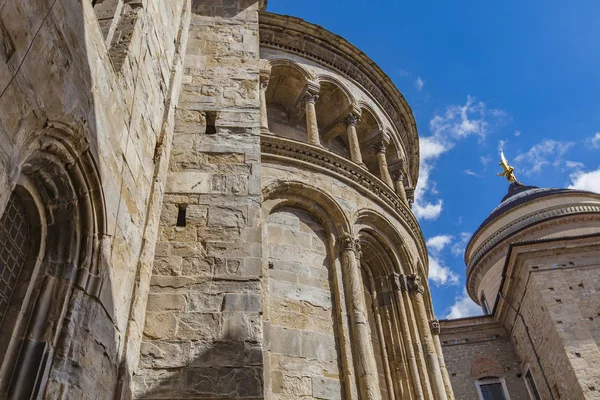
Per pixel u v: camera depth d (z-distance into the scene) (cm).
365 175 1891
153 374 934
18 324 688
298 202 1700
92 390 752
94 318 788
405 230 1964
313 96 2073
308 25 2203
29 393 649
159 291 1054
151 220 1093
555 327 2956
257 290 1077
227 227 1190
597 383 2719
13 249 723
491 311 4050
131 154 1031
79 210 812
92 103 842
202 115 1464
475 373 3444
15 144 621
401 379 1595
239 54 1692
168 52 1437
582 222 4000
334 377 1384
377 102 2370
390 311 1738
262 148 1738
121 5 1170
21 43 639
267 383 1245
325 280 1580
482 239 4622
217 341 988
